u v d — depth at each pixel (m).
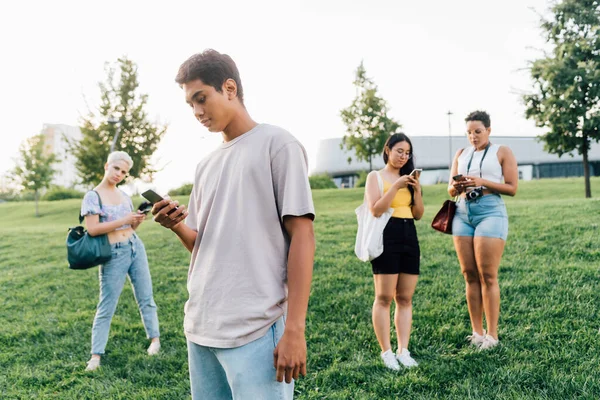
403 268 3.63
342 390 3.21
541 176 41.84
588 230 7.30
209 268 1.73
